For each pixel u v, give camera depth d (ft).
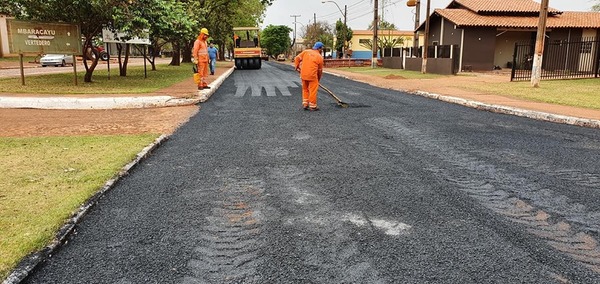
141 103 32.78
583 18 91.76
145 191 13.37
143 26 46.32
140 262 9.00
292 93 43.37
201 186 13.91
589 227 10.80
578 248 9.66
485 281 8.28
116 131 23.03
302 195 13.06
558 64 88.89
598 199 12.80
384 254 9.32
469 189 13.64
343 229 10.60
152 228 10.66
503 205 12.27
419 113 30.19
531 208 12.06
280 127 24.39
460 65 88.33
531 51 89.30
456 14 92.79
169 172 15.44
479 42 88.07
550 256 9.28
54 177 14.07
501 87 49.75
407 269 8.70
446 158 17.52
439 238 10.11
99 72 71.46
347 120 26.84
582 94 41.78
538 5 97.45
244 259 9.13
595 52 83.51
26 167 15.29
